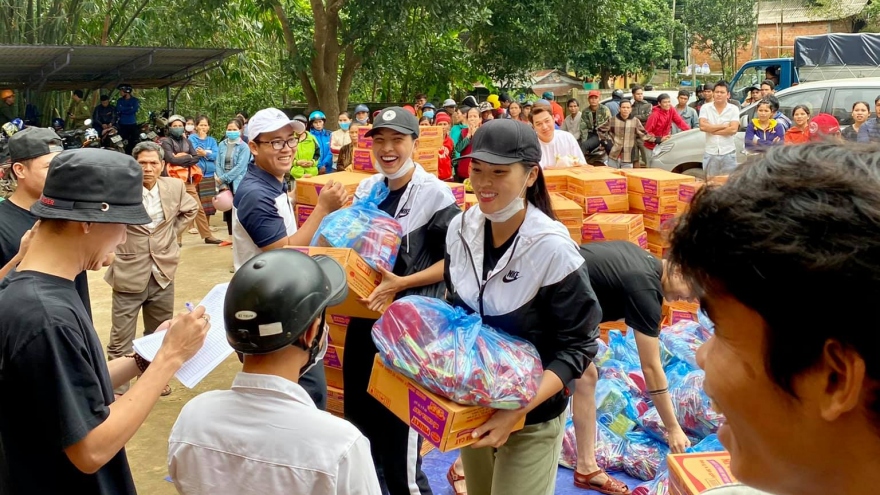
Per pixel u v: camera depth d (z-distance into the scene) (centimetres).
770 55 3478
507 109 1279
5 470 179
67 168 178
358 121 1093
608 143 1163
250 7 1475
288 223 332
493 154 215
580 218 427
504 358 211
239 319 153
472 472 257
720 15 3120
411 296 231
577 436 340
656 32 2520
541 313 225
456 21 1280
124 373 225
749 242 57
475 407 205
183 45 1523
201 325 199
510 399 206
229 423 157
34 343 167
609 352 418
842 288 53
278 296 152
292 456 151
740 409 63
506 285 226
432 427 206
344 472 151
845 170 57
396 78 1741
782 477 63
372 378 229
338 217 306
